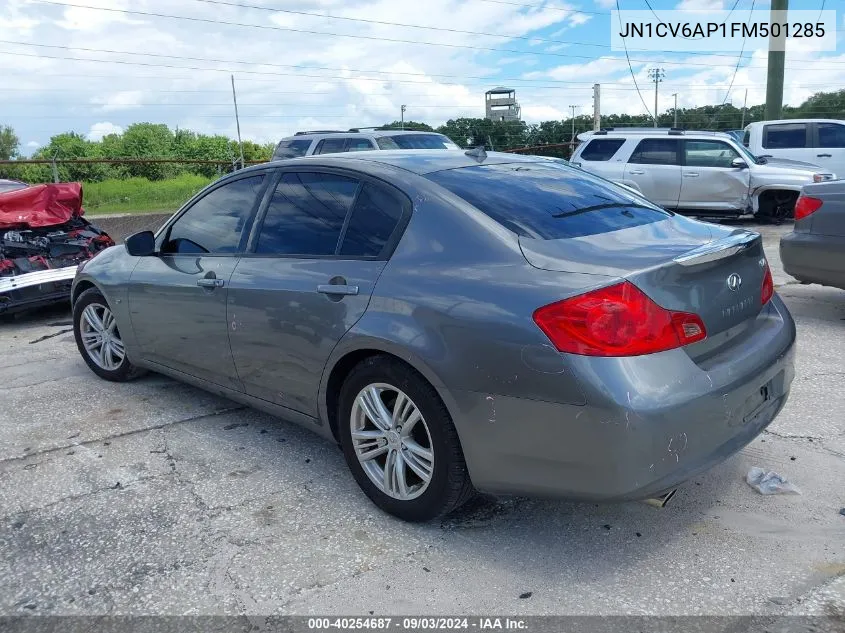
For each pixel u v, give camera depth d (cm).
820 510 309
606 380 243
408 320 289
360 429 324
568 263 269
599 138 1367
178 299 411
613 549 289
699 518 308
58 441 416
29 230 730
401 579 274
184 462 383
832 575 265
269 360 358
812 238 564
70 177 2362
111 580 280
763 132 1460
